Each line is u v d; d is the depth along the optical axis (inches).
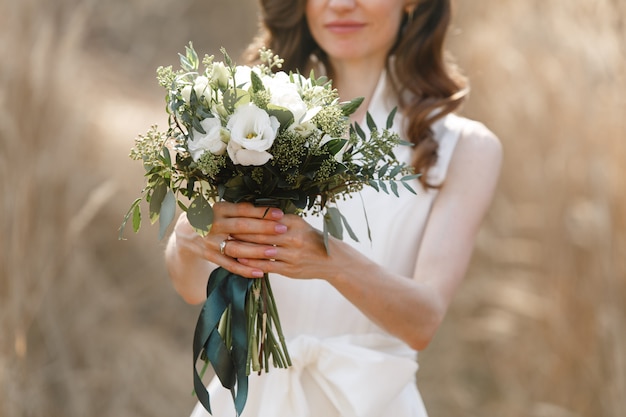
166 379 239.9
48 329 214.2
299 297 110.0
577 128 227.5
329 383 107.3
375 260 109.5
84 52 354.0
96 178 247.3
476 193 110.2
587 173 223.3
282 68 122.8
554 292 222.5
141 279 265.9
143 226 268.7
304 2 117.2
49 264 207.8
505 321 230.7
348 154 90.5
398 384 106.8
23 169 200.8
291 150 86.0
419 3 114.4
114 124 282.5
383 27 112.9
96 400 223.1
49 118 213.9
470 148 111.8
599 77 214.5
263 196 90.7
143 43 394.6
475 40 255.9
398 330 101.6
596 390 213.6
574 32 219.8
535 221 235.1
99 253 261.1
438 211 110.0
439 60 115.3
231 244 93.1
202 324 94.1
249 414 109.7
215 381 113.1
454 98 112.5
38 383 202.7
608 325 204.7
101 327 234.1
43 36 212.1
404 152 111.7
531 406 221.9
